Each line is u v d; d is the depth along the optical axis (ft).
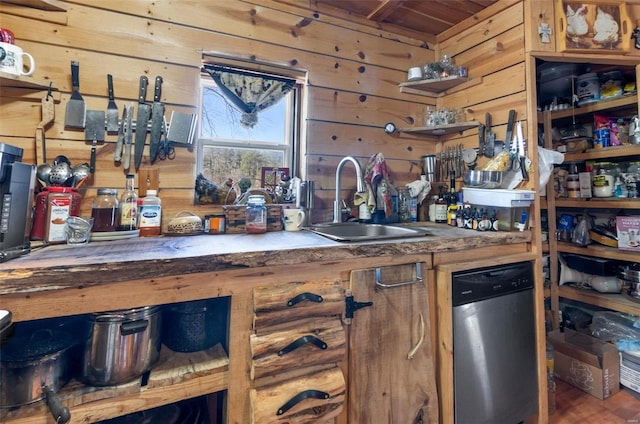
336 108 6.30
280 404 3.02
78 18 4.40
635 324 6.04
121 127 4.61
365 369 3.69
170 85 4.91
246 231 4.82
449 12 6.33
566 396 5.79
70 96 4.36
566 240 7.18
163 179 4.87
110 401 2.77
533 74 5.43
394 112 6.91
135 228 4.42
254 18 5.54
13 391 2.55
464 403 4.23
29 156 4.14
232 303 3.17
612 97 6.32
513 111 5.64
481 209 5.65
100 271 2.66
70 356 2.90
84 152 4.42
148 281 2.88
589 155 6.63
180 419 3.43
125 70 4.64
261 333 3.18
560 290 7.05
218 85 5.49
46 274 2.51
